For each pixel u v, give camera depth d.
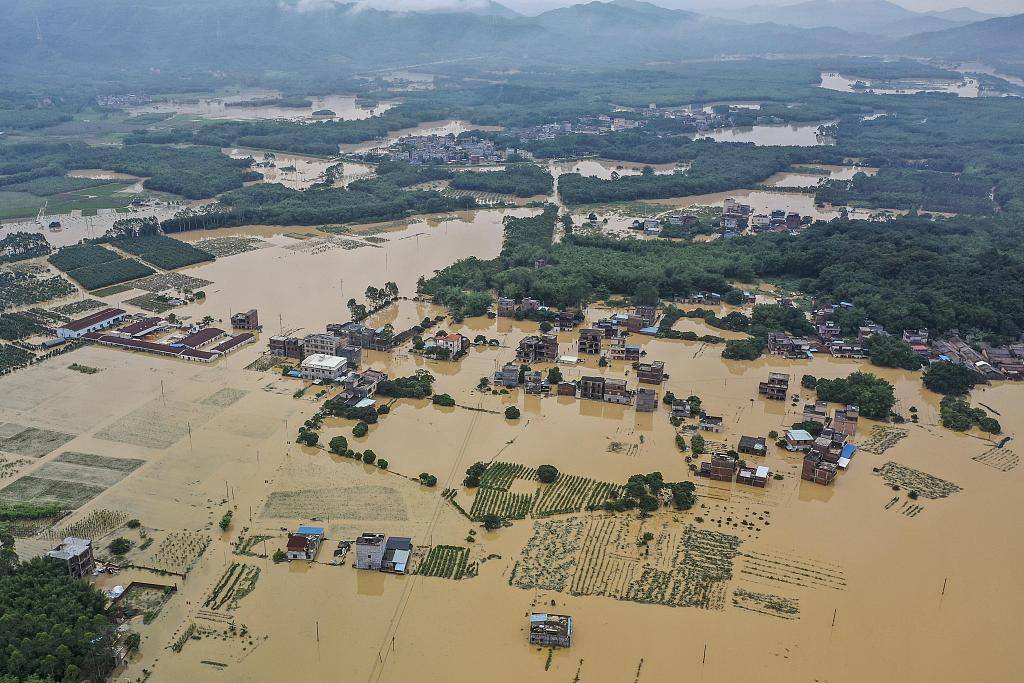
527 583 183.88
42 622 160.38
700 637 169.00
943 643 169.12
